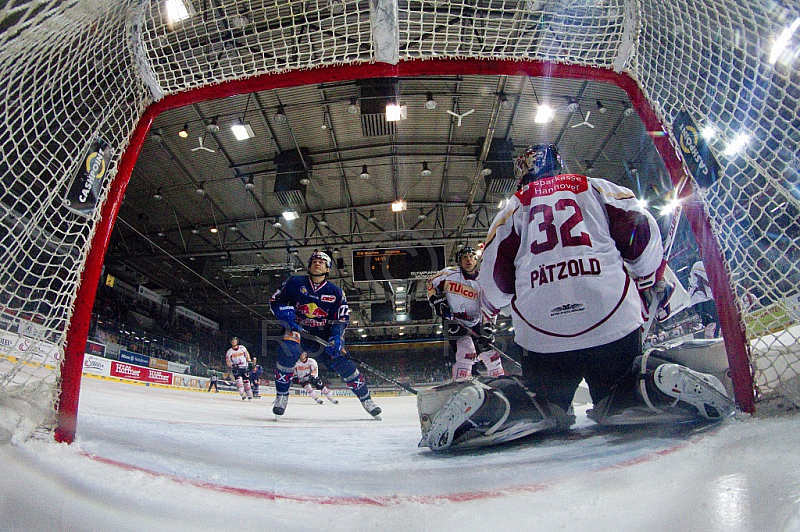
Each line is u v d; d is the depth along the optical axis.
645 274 1.56
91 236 1.32
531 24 1.86
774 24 1.35
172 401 7.37
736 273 1.46
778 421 1.21
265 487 0.84
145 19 1.62
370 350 36.00
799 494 0.57
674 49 1.68
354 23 1.82
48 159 1.27
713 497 0.61
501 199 15.98
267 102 11.41
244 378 12.57
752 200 1.43
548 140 13.05
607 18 1.85
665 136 1.75
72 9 1.10
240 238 18.97
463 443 1.44
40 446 0.95
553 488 0.77
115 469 0.84
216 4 1.73
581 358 1.50
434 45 1.89
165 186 14.86
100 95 1.43
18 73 1.12
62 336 1.16
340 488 0.86
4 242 1.16
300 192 13.36
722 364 1.55
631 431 1.51
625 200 1.54
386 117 11.02
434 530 0.60
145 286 24.66
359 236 18.94
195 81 1.75
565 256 1.51
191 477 0.86
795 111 1.35
